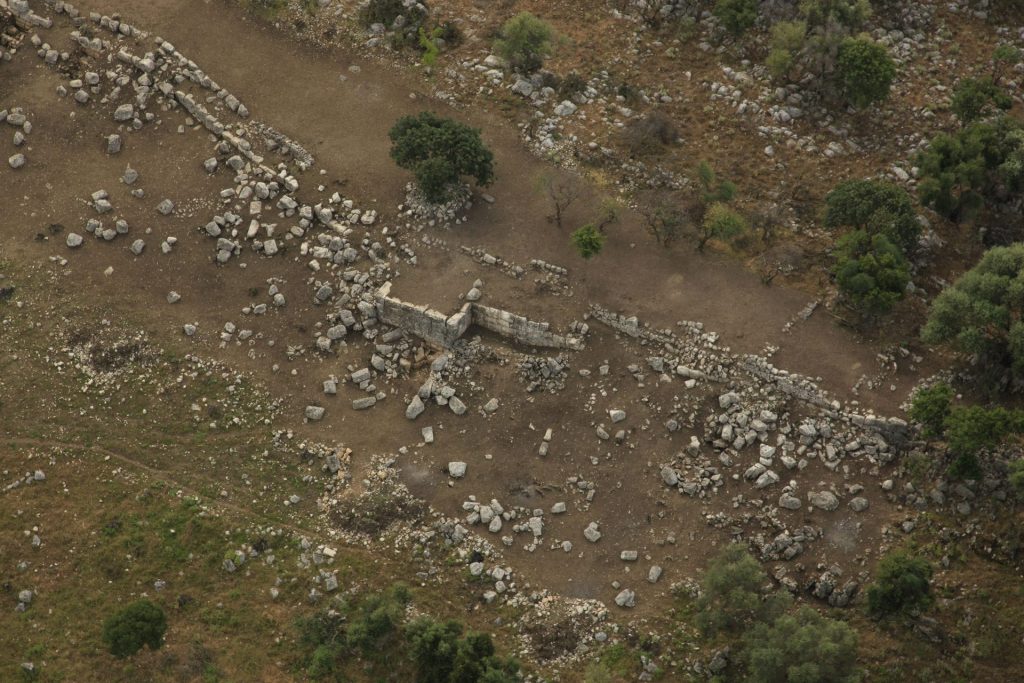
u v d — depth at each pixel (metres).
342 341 96.88
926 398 84.88
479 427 92.75
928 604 78.69
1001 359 90.06
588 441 91.38
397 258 99.38
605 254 99.00
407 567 86.38
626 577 85.44
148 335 97.19
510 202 102.56
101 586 86.69
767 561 84.50
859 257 93.75
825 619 78.44
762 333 93.75
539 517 88.19
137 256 100.94
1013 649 80.69
